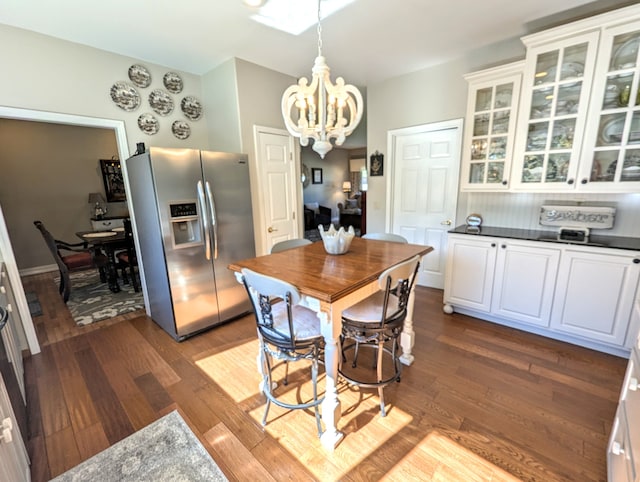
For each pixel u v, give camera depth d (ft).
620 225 7.87
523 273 8.17
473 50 9.58
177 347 8.29
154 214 8.02
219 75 10.21
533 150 8.08
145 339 8.76
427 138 11.46
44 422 5.71
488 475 4.49
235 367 7.32
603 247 6.92
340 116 5.80
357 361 7.45
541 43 7.42
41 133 16.01
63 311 10.98
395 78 11.73
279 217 11.69
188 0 6.46
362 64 10.46
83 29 7.57
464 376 6.73
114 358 7.79
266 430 5.42
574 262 7.35
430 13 7.32
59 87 8.04
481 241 8.76
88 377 7.02
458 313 9.90
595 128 7.07
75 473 4.70
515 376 6.69
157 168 7.68
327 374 4.94
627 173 6.98
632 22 6.31
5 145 15.14
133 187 8.95
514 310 8.52
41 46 7.70
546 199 8.93
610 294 7.00
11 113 7.41
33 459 4.94
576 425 5.34
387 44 8.93
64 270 11.59
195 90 10.90
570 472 4.50
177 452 5.02
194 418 5.73
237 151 10.23
